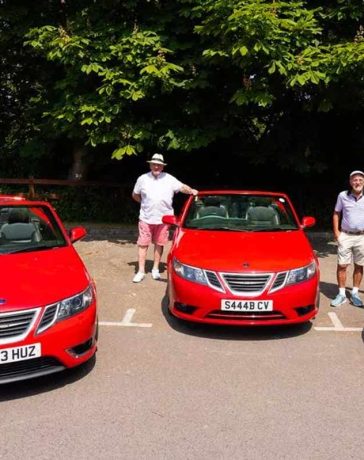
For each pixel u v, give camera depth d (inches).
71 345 154.3
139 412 143.3
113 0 368.2
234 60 304.7
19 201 222.5
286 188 507.2
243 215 253.9
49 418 139.9
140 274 295.0
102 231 460.8
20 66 505.7
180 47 353.7
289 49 315.6
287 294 195.8
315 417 141.3
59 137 478.3
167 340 201.5
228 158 502.9
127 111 370.0
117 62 353.7
